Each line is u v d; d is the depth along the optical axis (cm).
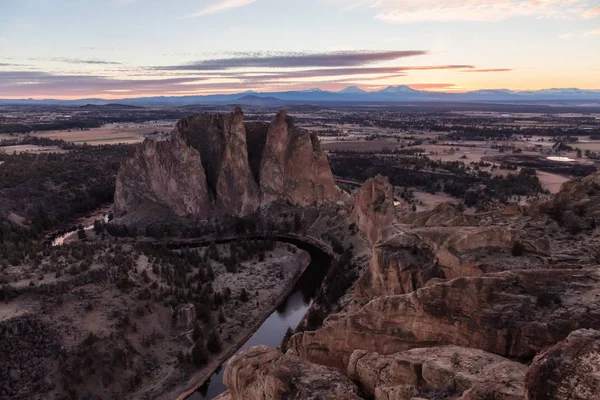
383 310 3609
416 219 5962
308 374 2770
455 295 3212
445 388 2389
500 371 2370
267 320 7638
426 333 3350
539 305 2986
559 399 1767
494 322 2986
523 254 4034
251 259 10212
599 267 3309
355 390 2630
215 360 6291
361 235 10338
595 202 4638
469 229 4600
